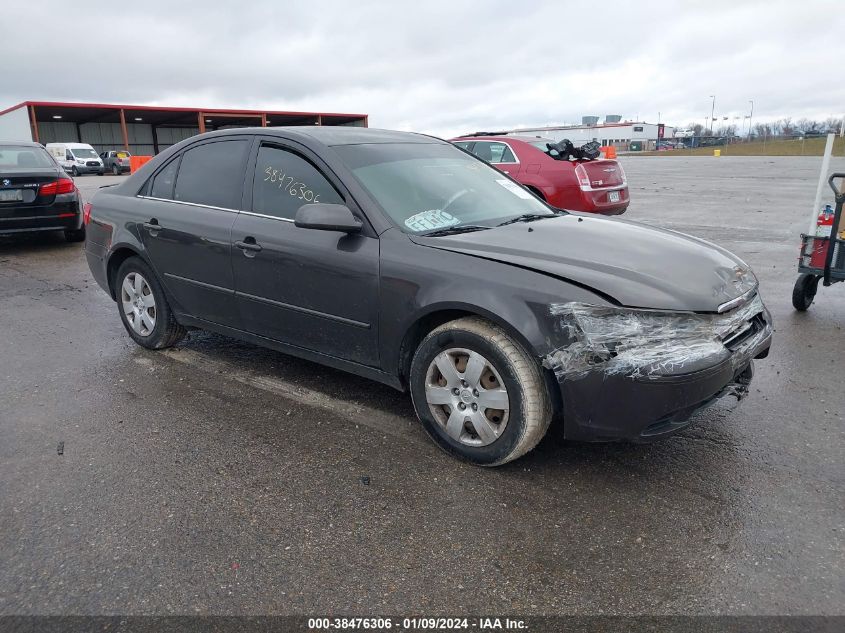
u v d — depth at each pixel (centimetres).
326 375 441
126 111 4444
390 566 250
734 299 309
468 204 382
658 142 8975
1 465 326
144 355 486
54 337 532
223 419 375
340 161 367
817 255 537
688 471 314
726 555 254
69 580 243
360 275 340
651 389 275
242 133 418
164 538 267
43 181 911
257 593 236
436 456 330
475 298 299
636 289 285
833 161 816
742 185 2020
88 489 303
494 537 266
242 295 403
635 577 243
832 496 292
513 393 296
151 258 456
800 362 454
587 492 297
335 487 304
